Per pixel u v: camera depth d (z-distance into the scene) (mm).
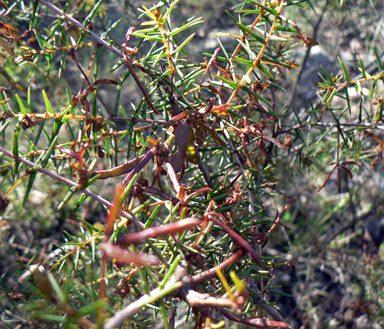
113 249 289
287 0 441
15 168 388
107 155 447
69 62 930
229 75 472
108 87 1035
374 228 1085
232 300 305
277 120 649
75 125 853
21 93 861
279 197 978
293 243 1027
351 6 1091
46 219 891
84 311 291
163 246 419
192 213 458
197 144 447
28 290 523
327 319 960
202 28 1126
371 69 995
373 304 942
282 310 995
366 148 870
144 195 410
